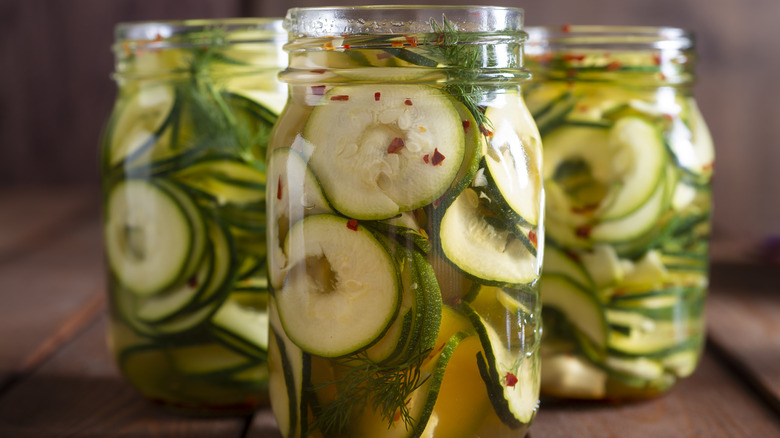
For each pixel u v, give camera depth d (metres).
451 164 0.46
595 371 0.56
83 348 0.68
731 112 1.13
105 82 1.31
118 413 0.58
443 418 0.47
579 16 1.13
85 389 0.61
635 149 0.55
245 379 0.55
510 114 0.48
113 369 0.64
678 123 0.56
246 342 0.55
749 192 1.15
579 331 0.55
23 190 1.34
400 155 0.46
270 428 0.55
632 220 0.55
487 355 0.47
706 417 0.56
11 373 0.63
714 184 1.15
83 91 1.31
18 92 1.31
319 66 0.47
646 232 0.55
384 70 0.46
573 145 0.55
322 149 0.47
